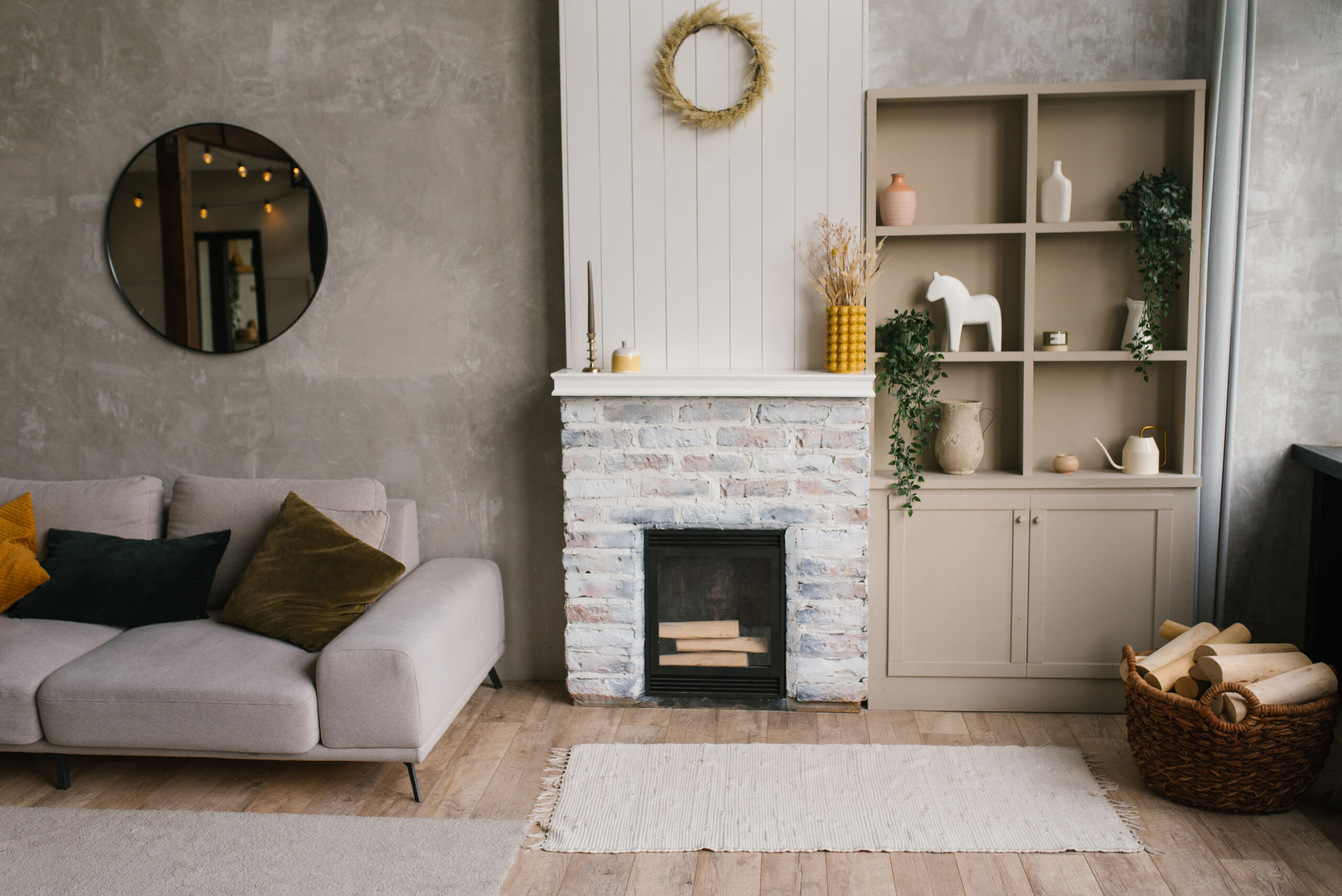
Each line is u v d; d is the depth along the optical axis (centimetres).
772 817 267
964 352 329
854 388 316
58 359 377
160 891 236
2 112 367
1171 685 281
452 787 287
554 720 334
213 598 341
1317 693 261
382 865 247
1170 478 324
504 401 362
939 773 291
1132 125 335
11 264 374
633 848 254
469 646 322
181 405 374
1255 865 243
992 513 330
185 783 293
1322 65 328
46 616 319
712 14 321
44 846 256
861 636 332
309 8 350
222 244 364
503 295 356
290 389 369
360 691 273
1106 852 250
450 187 353
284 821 268
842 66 323
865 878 241
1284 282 337
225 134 359
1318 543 331
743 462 328
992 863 246
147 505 355
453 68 348
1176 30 329
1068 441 351
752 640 341
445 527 371
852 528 328
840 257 324
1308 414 341
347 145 355
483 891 235
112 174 366
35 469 384
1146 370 344
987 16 335
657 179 333
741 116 325
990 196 342
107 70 361
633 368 329
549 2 341
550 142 347
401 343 363
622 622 339
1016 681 337
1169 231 321
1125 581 330
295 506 332
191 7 354
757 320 336
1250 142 326
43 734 281
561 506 365
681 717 335
